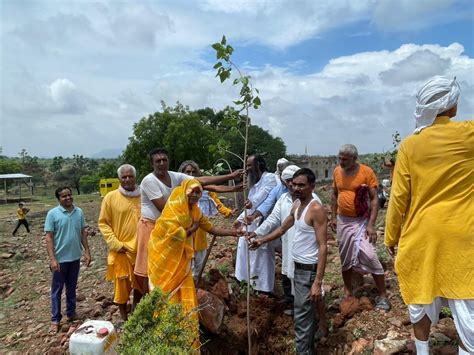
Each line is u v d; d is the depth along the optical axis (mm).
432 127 3033
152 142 31344
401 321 4289
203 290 4816
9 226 16969
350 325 4488
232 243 8492
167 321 3262
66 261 5441
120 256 5004
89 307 5984
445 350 3615
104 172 45531
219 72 4031
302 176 4082
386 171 11781
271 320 5051
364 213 4711
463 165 2938
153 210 4680
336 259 6422
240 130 4410
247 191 5621
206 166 31250
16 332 5539
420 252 3049
